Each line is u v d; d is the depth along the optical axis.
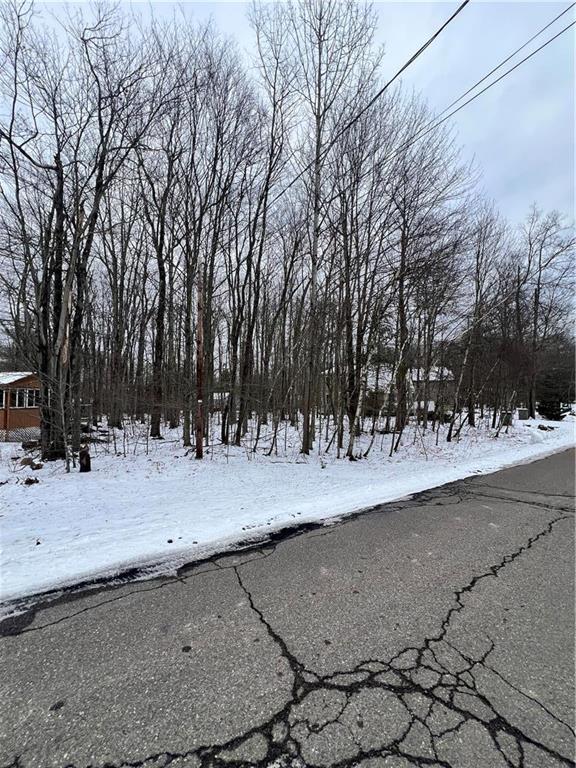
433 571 3.38
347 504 5.62
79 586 3.09
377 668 2.12
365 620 2.60
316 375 12.93
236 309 14.84
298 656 2.23
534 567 3.48
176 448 10.99
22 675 2.07
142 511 5.11
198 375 9.42
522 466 9.19
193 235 12.76
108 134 8.48
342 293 11.30
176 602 2.85
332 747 1.63
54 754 1.60
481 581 3.19
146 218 14.40
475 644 2.34
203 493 6.13
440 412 18.33
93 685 2.00
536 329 23.47
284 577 3.26
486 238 17.19
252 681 2.02
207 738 1.68
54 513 5.00
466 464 9.50
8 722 1.75
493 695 1.93
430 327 16.14
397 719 1.78
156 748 1.63
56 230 8.99
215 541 4.07
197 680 2.03
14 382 14.92
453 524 4.73
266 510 5.23
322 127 9.94
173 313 15.47
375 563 3.55
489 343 18.56
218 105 11.15
